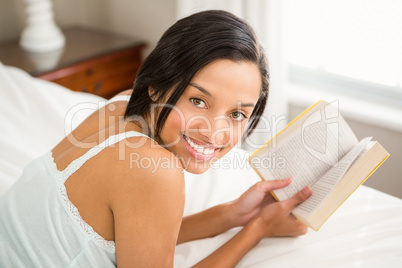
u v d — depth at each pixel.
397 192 2.01
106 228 0.85
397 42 2.01
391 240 1.05
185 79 0.80
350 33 2.12
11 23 2.72
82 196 0.85
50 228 0.86
